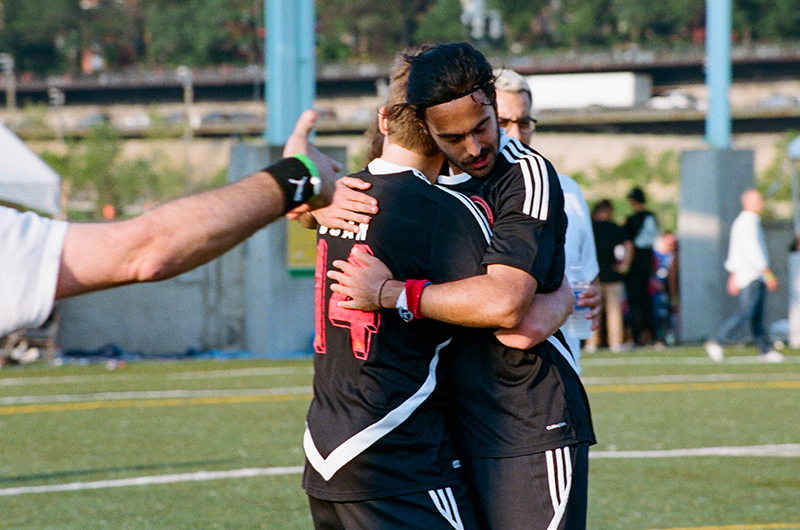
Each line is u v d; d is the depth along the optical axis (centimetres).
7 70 13450
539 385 432
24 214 226
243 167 2197
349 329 412
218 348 2228
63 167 10225
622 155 9700
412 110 412
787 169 6675
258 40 17100
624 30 15488
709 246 2394
